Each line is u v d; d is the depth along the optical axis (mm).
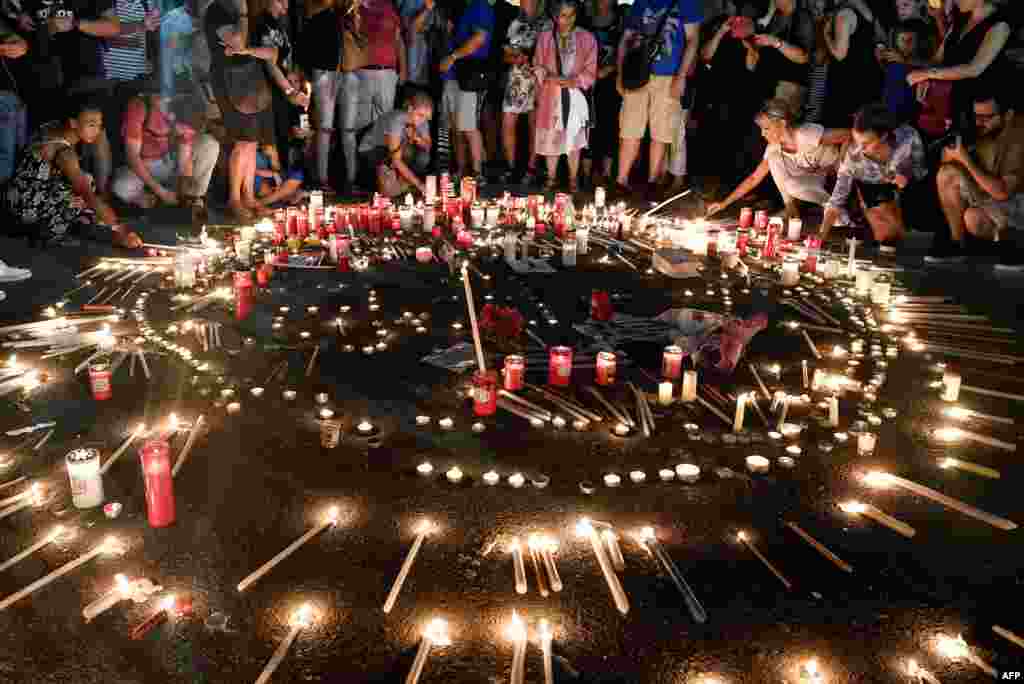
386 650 2910
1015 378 5555
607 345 5902
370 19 11023
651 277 7906
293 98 9984
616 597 3191
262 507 3744
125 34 9555
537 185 12719
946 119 9781
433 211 9461
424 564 3379
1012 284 7863
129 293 6766
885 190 9125
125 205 9719
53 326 5895
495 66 13172
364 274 7625
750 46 11180
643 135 12461
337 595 3180
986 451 4508
